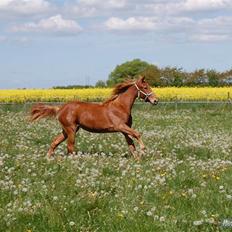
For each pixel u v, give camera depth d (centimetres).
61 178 1350
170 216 1002
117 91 1836
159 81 7725
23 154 1733
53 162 1582
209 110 4553
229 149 1988
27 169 1462
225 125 3125
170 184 1302
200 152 1900
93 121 1803
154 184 1262
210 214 1012
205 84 7750
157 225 944
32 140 2241
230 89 5838
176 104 4712
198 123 3262
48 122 3152
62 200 1106
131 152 1812
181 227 945
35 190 1195
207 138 2356
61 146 1984
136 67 8450
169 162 1596
